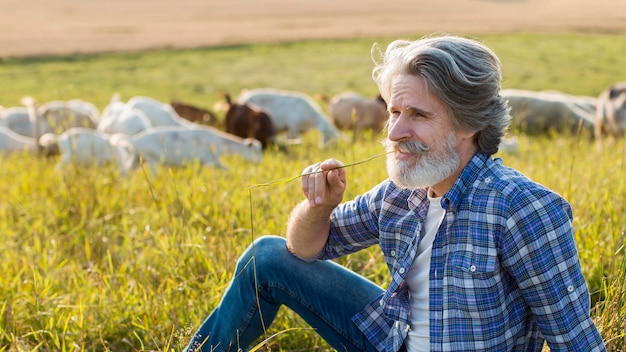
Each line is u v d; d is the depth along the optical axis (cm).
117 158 966
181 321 423
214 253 496
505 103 281
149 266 494
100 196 697
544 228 265
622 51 3106
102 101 2053
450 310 277
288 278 335
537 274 268
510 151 1009
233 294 343
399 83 276
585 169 698
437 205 291
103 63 3083
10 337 418
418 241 294
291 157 1153
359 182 630
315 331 376
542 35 3800
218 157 1044
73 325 431
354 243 331
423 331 297
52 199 700
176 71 2847
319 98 1644
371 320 325
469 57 269
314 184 314
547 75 2527
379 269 472
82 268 548
